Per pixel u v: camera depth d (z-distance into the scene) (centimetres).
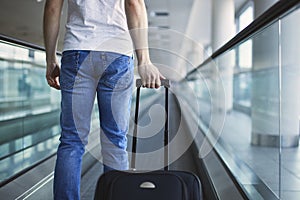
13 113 431
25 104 457
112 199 160
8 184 306
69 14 195
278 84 465
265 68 527
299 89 437
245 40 332
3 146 402
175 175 164
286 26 398
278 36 431
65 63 190
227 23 1157
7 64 429
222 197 294
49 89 512
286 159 389
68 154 187
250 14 1121
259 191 292
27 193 291
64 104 191
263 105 531
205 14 1553
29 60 473
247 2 1168
